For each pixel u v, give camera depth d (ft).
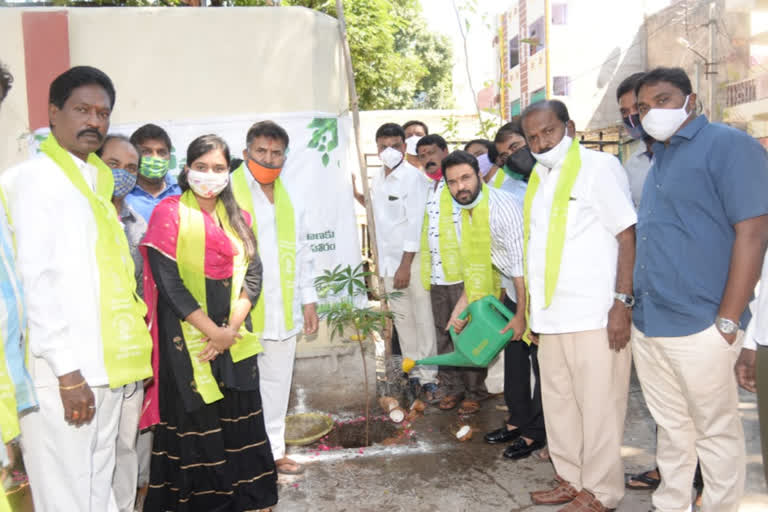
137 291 8.62
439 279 13.50
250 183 10.23
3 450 5.71
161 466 8.71
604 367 8.72
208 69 12.82
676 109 7.45
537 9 64.23
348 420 13.32
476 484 10.31
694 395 7.68
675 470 8.43
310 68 13.03
